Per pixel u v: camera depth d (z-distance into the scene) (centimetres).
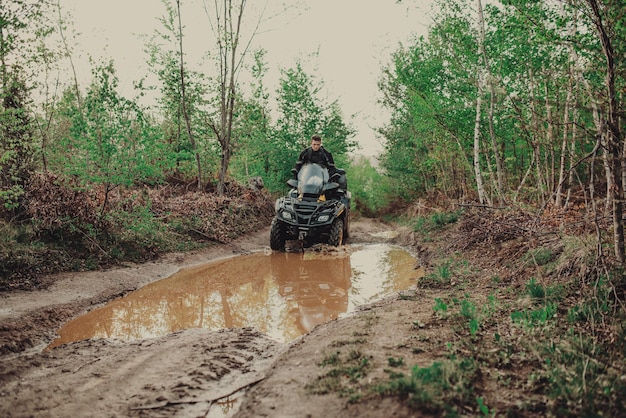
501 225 822
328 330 481
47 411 334
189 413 334
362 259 1014
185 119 1580
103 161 924
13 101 831
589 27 581
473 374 335
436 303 542
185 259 981
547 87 819
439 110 1201
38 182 907
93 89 953
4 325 514
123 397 357
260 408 313
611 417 281
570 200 957
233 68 1572
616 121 473
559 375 328
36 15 825
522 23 710
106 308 641
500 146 1264
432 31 1148
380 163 2670
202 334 521
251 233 1364
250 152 2020
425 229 1286
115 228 959
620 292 467
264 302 670
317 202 1087
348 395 308
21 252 746
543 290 510
